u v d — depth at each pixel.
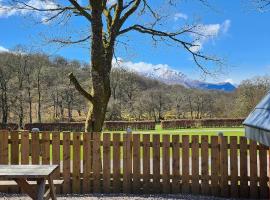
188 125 65.38
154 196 10.97
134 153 11.34
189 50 16.52
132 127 59.22
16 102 59.06
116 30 14.57
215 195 11.09
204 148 11.16
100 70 13.77
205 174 11.16
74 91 65.75
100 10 13.63
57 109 65.75
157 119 77.38
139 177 11.33
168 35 16.16
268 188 10.87
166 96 79.12
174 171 11.27
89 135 11.44
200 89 83.38
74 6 14.45
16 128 54.62
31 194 7.77
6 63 58.91
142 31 15.66
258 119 6.63
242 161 11.03
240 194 11.01
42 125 54.94
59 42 16.70
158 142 11.30
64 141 11.41
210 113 81.56
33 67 60.69
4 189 11.25
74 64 67.62
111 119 70.62
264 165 10.88
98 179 11.40
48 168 7.98
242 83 72.81
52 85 65.19
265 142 6.01
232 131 52.22
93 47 13.71
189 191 11.23
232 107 78.38
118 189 11.38
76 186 11.38
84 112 68.94
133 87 74.88
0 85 58.25
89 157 11.41
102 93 13.75
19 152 11.52
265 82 71.00
